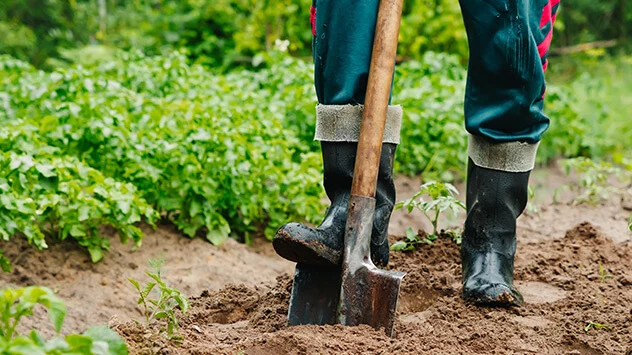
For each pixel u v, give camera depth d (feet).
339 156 9.04
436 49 36.70
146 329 8.34
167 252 15.97
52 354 6.09
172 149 16.99
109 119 16.88
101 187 15.29
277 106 22.81
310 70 25.52
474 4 9.23
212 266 15.31
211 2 36.09
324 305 8.80
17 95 20.74
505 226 10.25
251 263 16.05
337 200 9.05
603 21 50.83
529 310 9.91
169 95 22.25
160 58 24.16
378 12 8.86
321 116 9.08
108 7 42.93
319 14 8.99
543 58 9.74
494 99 9.64
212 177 17.17
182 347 8.12
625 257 12.76
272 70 26.17
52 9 41.11
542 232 16.72
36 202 14.43
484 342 8.73
